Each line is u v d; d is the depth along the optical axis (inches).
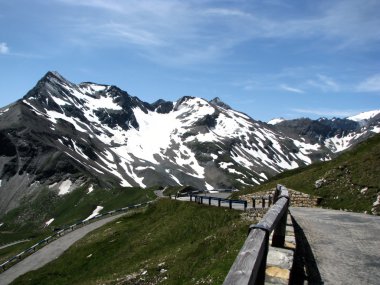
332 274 491.8
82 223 3905.0
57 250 2822.3
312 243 653.9
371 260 555.8
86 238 2731.3
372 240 686.5
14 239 7052.2
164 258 1396.4
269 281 374.0
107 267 1839.3
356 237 712.4
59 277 2030.0
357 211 1376.7
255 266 217.2
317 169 2042.3
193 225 1819.6
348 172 1648.6
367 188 1461.6
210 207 1946.4
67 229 3811.5
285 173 3351.4
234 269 205.9
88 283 1553.9
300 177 1978.3
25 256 2847.0
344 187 1574.8
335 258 564.1
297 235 708.0
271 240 496.7
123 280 1304.1
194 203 2155.5
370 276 485.7
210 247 1264.8
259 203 1956.2
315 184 1695.4
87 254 2194.9
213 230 1684.3
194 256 1250.6
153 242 1851.6
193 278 960.3
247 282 189.6
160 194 5147.6
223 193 4160.9
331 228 808.3
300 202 1614.2
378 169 1531.7
